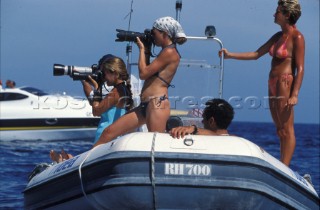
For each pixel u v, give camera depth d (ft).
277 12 67.00
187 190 54.34
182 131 56.03
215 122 58.85
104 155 55.36
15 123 155.63
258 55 69.46
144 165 54.24
